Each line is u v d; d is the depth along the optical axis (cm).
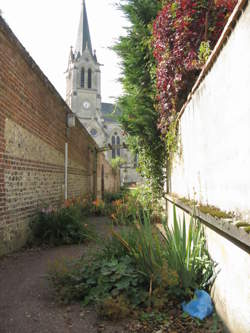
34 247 588
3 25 471
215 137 292
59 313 294
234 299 233
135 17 733
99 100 6153
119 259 376
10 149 514
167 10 475
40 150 693
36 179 662
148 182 926
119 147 1692
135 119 844
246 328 207
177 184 572
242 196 224
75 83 6088
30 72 615
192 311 284
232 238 233
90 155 1558
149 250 339
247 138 211
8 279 395
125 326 268
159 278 310
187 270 316
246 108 211
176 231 351
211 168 310
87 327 266
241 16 216
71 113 978
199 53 420
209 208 302
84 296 329
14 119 532
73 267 387
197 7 442
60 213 669
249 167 209
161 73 527
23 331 257
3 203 490
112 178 2606
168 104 561
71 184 1059
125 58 804
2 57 481
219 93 275
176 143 552
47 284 375
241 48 217
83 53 6212
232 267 238
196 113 377
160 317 280
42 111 705
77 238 627
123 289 316
